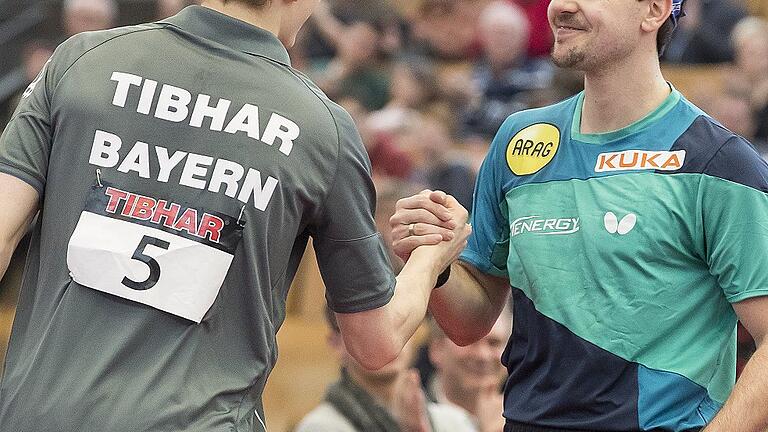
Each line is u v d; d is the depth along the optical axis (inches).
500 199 153.9
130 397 116.0
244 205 119.5
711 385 139.9
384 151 399.5
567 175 145.9
